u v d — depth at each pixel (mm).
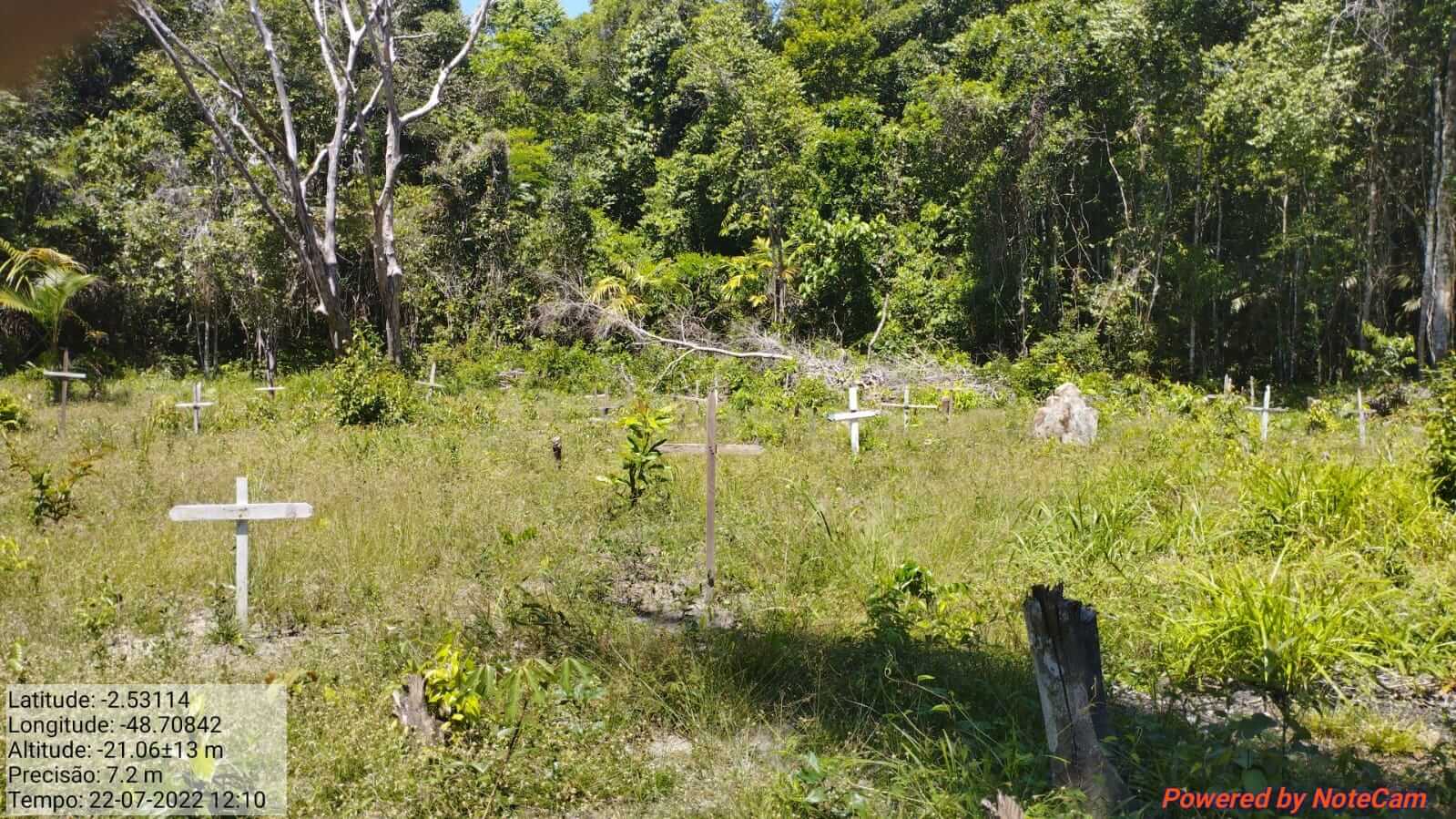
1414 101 27219
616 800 4496
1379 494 8977
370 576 7570
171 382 28109
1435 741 5293
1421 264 29500
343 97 27828
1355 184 29562
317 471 11734
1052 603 4418
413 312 34031
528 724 4832
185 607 7012
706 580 7625
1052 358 29875
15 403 15758
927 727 5074
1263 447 13992
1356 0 25797
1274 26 27125
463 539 8633
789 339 30344
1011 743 4707
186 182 30688
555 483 10930
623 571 8000
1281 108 26375
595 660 5840
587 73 48219
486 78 42844
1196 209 30812
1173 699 5445
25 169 27672
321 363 32469
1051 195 32750
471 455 13242
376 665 5621
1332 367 31531
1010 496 10461
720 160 36438
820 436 16203
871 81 43656
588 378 28219
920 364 27500
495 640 6133
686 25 46219
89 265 30062
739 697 5367
